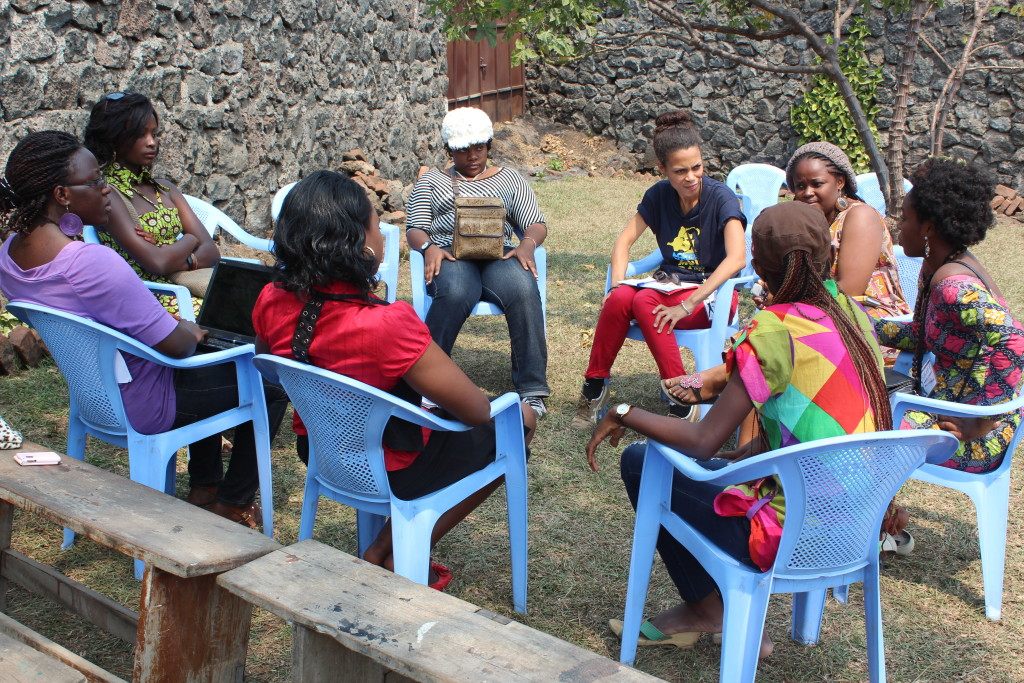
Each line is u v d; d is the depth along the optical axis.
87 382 2.91
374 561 2.58
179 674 2.21
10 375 4.68
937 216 2.86
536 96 13.72
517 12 5.22
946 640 2.80
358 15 9.13
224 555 2.10
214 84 7.20
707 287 4.17
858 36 11.00
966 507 3.68
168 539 2.16
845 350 2.21
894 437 2.07
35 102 5.52
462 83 12.33
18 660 2.10
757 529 2.23
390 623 1.90
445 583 2.88
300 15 8.15
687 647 2.76
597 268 7.64
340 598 1.98
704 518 2.39
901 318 3.34
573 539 3.38
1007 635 2.83
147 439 2.94
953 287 2.83
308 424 2.53
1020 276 7.36
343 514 3.55
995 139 10.47
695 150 4.17
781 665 2.69
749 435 3.27
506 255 4.61
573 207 10.16
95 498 2.39
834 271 3.62
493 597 3.01
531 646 1.84
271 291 2.47
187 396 3.04
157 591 2.13
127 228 3.66
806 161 3.57
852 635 2.83
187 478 3.80
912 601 3.02
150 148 3.87
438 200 4.75
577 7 4.91
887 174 5.82
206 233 4.10
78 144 2.84
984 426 2.80
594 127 13.30
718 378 2.64
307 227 2.28
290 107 8.16
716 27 5.84
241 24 7.43
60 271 2.76
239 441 3.22
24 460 2.61
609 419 2.49
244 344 3.18
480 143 4.70
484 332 5.92
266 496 3.23
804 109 11.55
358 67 9.23
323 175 2.33
